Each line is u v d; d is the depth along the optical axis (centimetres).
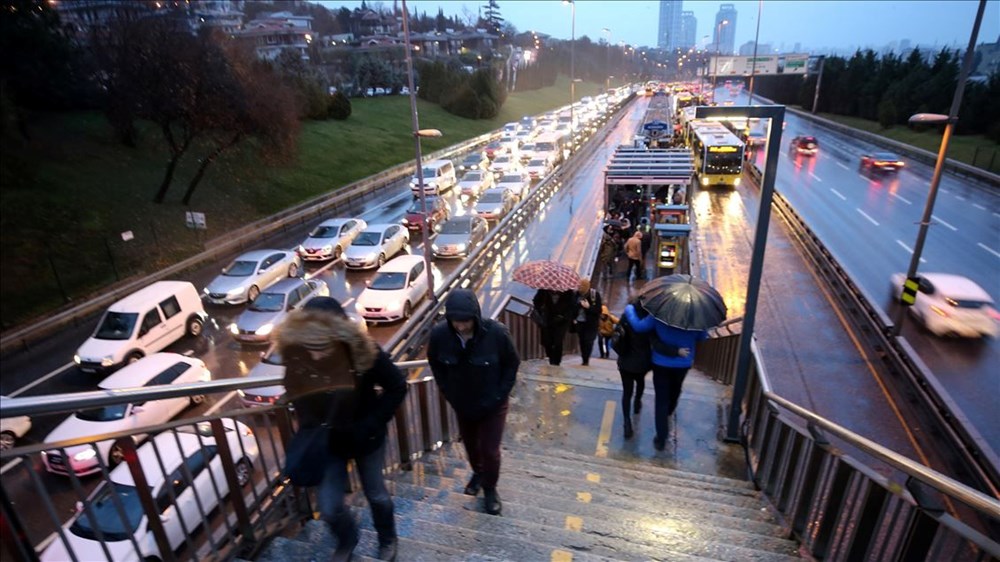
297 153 3609
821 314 1572
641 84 16838
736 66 6819
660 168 2564
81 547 655
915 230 2405
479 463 442
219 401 1229
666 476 539
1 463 210
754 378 592
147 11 2714
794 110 7712
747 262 2078
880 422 1060
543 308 841
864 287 1802
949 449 952
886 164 3738
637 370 604
